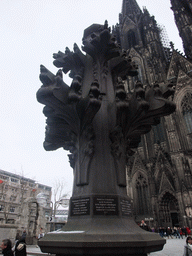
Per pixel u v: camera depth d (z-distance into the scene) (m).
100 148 7.09
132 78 63.50
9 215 70.88
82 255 4.94
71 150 7.51
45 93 6.41
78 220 6.01
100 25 9.56
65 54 9.59
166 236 36.62
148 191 46.16
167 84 7.25
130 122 7.37
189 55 61.16
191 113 48.41
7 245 6.20
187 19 66.62
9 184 77.88
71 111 6.95
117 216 5.98
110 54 8.77
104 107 8.01
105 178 6.60
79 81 6.81
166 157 47.66
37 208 28.86
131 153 8.42
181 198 40.09
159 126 53.19
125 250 4.88
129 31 77.25
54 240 5.25
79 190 6.60
